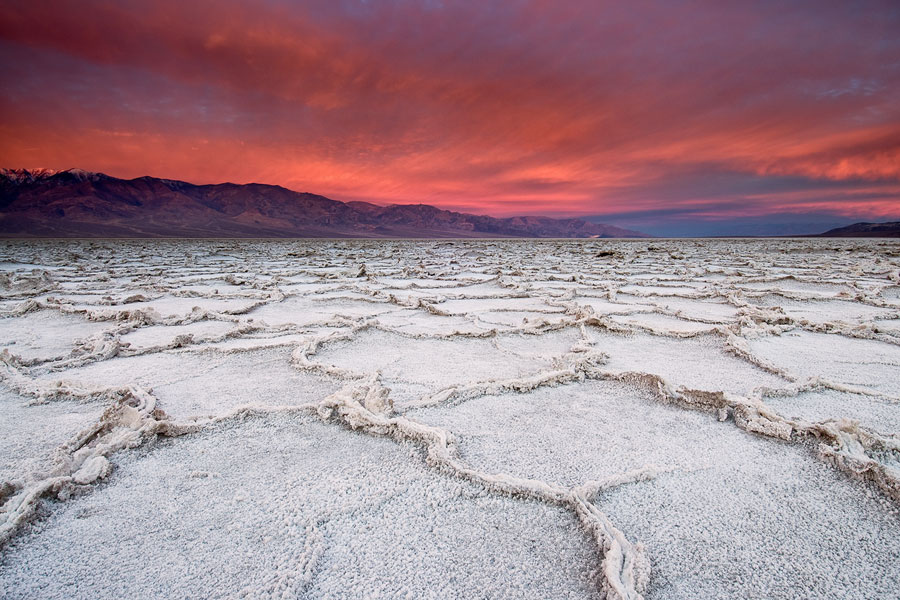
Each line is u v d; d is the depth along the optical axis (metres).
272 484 2.39
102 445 2.68
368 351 5.04
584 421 3.16
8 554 1.87
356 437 2.94
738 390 3.72
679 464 2.57
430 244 43.47
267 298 8.81
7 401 3.54
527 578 1.75
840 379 3.99
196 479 2.44
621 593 1.59
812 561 1.82
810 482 2.39
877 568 1.78
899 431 2.94
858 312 7.25
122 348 4.94
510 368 4.39
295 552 1.87
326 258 20.73
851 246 29.95
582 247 33.41
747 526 2.04
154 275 12.91
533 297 9.03
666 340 5.47
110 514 2.13
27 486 2.24
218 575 1.75
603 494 2.28
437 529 2.03
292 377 4.09
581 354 4.50
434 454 2.62
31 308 7.34
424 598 1.65
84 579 1.74
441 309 7.40
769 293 8.67
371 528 2.04
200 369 4.33
